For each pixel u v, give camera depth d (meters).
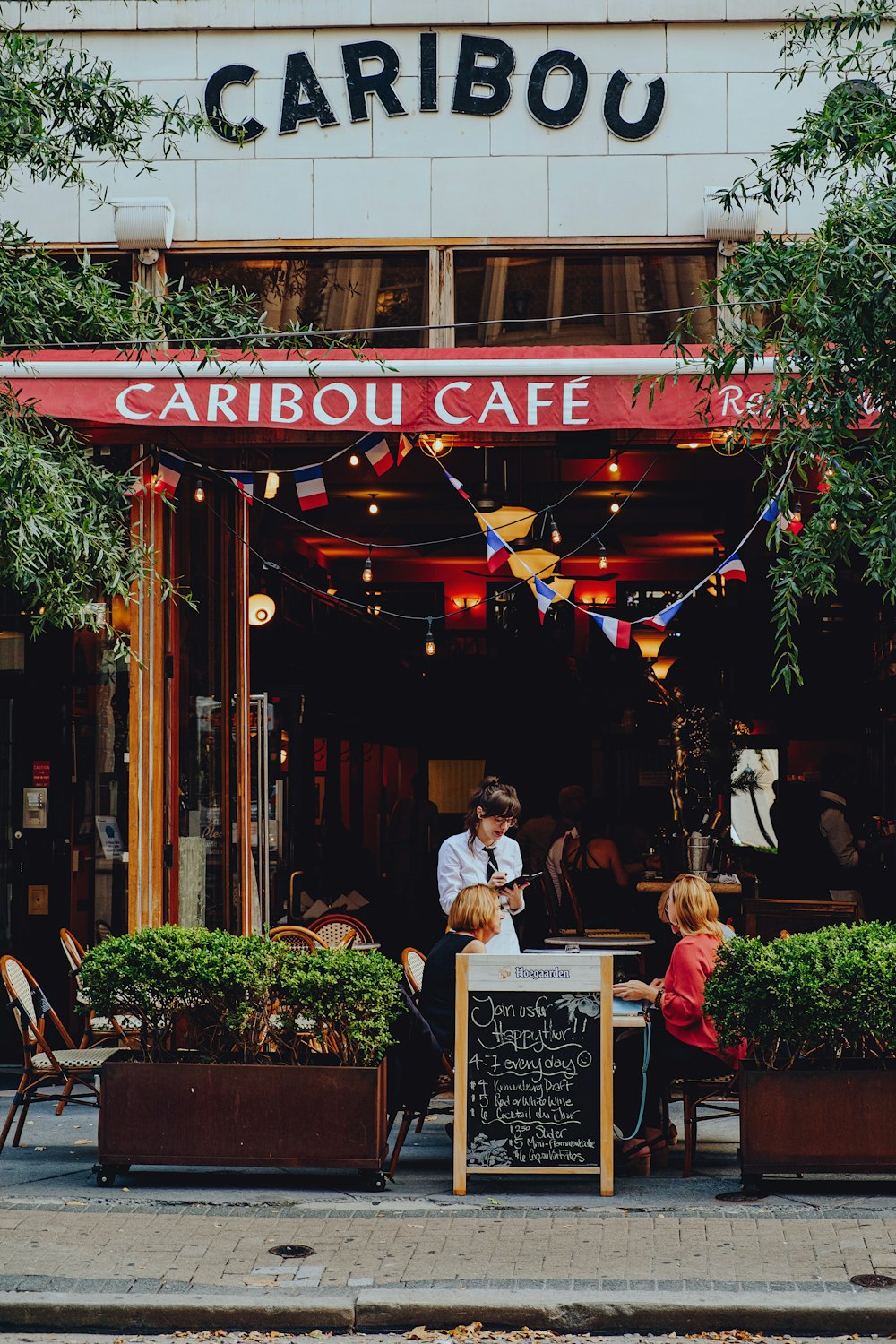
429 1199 6.90
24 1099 8.01
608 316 9.73
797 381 6.33
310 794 13.72
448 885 8.25
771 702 14.55
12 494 6.33
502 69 9.70
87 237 9.79
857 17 7.05
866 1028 6.85
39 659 10.31
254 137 9.80
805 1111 6.88
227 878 10.07
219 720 10.12
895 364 6.10
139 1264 5.95
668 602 17.88
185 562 10.08
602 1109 6.95
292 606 14.45
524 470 12.93
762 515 6.60
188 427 9.17
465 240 9.72
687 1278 5.74
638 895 13.18
